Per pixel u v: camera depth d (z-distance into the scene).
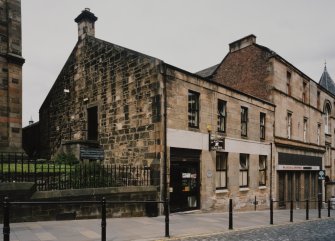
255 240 8.80
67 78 18.42
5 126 14.60
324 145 28.83
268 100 20.81
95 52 16.28
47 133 19.88
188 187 13.65
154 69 12.84
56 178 10.86
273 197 19.77
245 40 22.95
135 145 13.39
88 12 17.36
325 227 12.28
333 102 32.53
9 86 14.77
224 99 15.77
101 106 15.51
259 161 18.95
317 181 27.30
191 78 13.86
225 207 15.47
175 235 8.69
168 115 12.70
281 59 21.66
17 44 15.26
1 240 6.82
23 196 9.00
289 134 22.69
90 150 14.41
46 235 7.68
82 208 10.09
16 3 15.39
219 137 14.91
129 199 11.21
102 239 7.03
